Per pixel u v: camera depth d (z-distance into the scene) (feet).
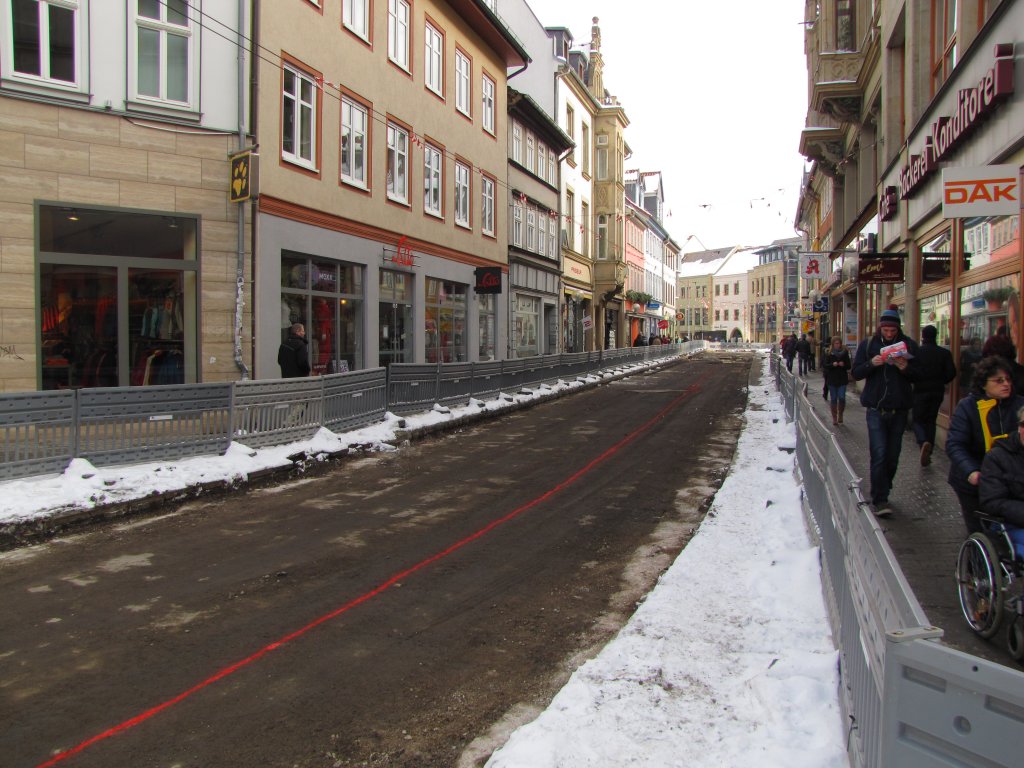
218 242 40.91
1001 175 23.09
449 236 70.49
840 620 13.25
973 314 31.83
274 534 23.36
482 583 18.90
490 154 80.69
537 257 97.81
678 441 43.42
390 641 15.24
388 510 26.66
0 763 10.69
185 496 27.40
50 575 19.24
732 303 331.98
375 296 57.11
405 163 62.13
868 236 61.62
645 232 194.18
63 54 36.22
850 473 13.53
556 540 22.90
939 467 30.76
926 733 6.72
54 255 35.96
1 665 13.94
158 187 38.93
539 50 105.81
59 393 25.80
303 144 48.19
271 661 14.21
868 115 61.46
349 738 11.48
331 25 50.75
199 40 40.14
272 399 34.22
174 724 11.84
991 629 13.96
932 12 40.68
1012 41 25.67
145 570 19.70
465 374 56.03
